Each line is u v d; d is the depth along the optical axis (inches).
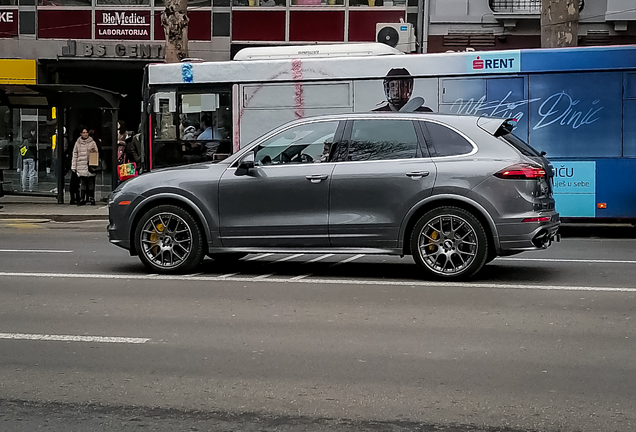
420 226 352.2
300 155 365.4
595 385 205.2
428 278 361.1
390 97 573.9
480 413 184.5
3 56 956.6
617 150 543.2
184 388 204.2
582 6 884.6
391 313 290.4
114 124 796.6
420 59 569.6
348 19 927.0
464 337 255.0
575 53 547.8
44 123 908.0
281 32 938.1
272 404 191.6
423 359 229.9
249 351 239.8
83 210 775.7
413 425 177.2
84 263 423.8
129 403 192.9
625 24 874.1
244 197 365.4
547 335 256.8
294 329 266.8
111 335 260.2
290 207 361.1
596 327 267.0
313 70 585.3
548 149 552.4
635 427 175.3
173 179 374.3
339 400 194.2
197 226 373.7
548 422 178.5
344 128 364.2
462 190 344.8
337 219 356.8
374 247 356.5
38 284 355.6
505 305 302.7
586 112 546.9
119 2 946.1
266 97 592.4
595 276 369.1
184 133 604.1
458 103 564.7
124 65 954.1
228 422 179.3
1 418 182.7
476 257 348.2
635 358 230.1
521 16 880.3
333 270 392.2
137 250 380.2
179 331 265.1
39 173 910.4
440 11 908.0
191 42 948.0
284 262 422.6
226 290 337.7
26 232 613.9
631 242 521.7
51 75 963.3
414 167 350.6
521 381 208.8
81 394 199.9
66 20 952.3
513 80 556.7
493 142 351.3
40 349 243.3
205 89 601.3
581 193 549.0
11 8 955.3
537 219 342.6
